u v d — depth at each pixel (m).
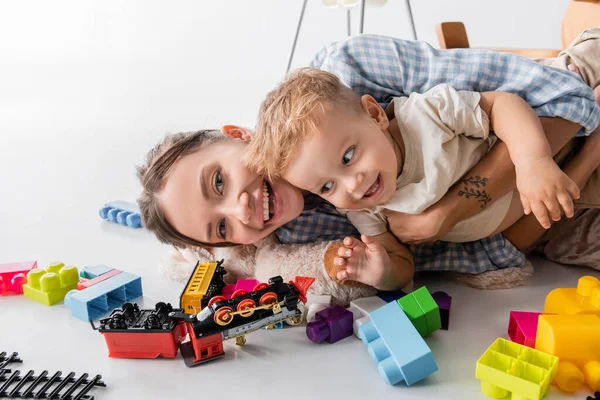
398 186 0.88
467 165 0.90
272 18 2.99
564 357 0.68
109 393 0.72
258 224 0.89
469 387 0.70
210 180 0.89
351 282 0.91
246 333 0.79
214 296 0.85
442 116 0.87
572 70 1.11
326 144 0.79
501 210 0.93
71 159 2.00
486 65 0.95
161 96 3.05
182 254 1.08
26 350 0.82
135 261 1.13
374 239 0.91
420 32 2.67
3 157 2.08
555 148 0.92
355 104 0.85
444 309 0.83
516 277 0.96
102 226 1.34
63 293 0.98
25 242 1.26
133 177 1.72
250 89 3.00
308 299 0.91
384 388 0.71
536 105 0.93
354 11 2.76
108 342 0.79
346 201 0.83
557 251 1.04
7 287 1.02
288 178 0.85
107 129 2.45
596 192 0.96
